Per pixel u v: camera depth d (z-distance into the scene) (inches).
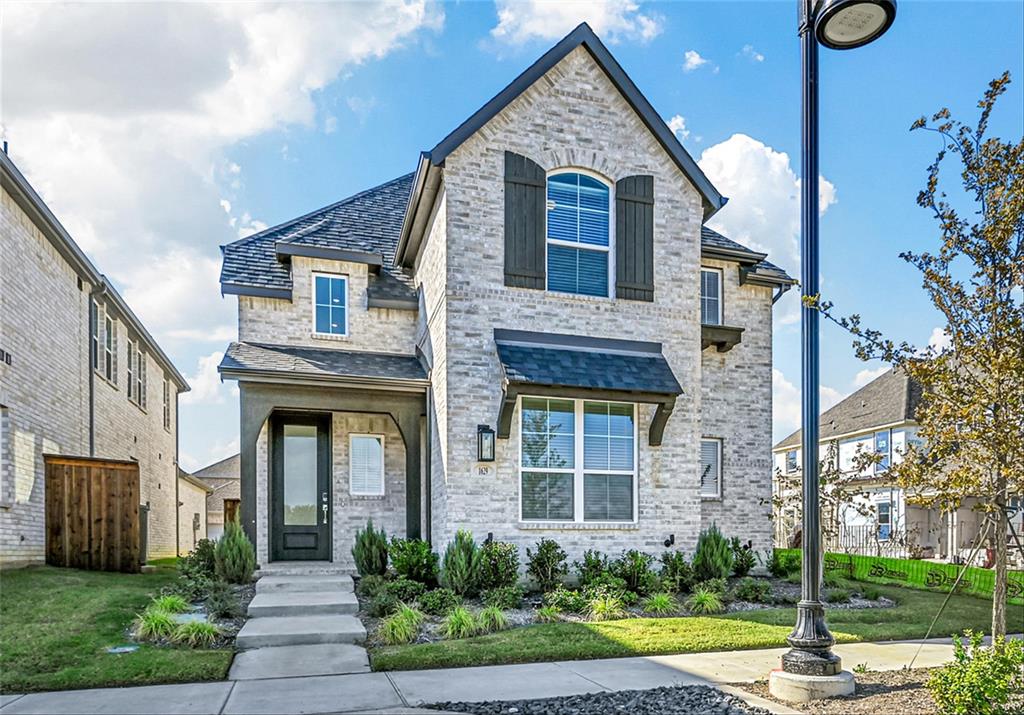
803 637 250.1
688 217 525.0
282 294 564.4
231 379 479.8
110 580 462.3
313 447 561.3
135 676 266.5
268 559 538.9
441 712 229.5
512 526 456.4
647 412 493.4
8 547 465.1
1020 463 246.7
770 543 609.9
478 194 475.8
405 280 619.5
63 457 526.3
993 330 255.3
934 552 968.9
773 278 639.1
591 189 507.5
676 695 246.5
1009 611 445.7
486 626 350.3
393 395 517.3
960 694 203.3
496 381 466.6
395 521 565.3
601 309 494.9
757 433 622.2
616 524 475.2
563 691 252.5
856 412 1261.1
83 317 636.1
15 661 279.7
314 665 291.3
